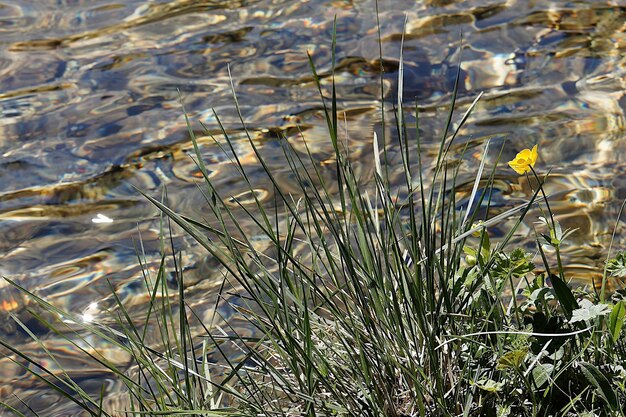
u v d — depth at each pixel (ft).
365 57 19.54
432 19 21.17
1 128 17.72
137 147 16.78
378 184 8.26
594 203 13.66
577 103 16.93
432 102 17.54
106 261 13.58
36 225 14.65
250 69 19.47
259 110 17.71
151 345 11.41
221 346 11.01
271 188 15.01
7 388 11.10
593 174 14.51
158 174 15.83
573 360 7.29
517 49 19.38
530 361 7.59
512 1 21.85
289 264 12.10
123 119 17.81
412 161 15.43
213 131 17.10
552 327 7.73
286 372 8.27
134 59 20.31
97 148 16.84
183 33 21.48
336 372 7.75
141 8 23.18
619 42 19.26
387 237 8.72
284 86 18.61
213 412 7.11
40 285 13.14
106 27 22.12
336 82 18.57
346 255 7.43
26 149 16.97
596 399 7.43
